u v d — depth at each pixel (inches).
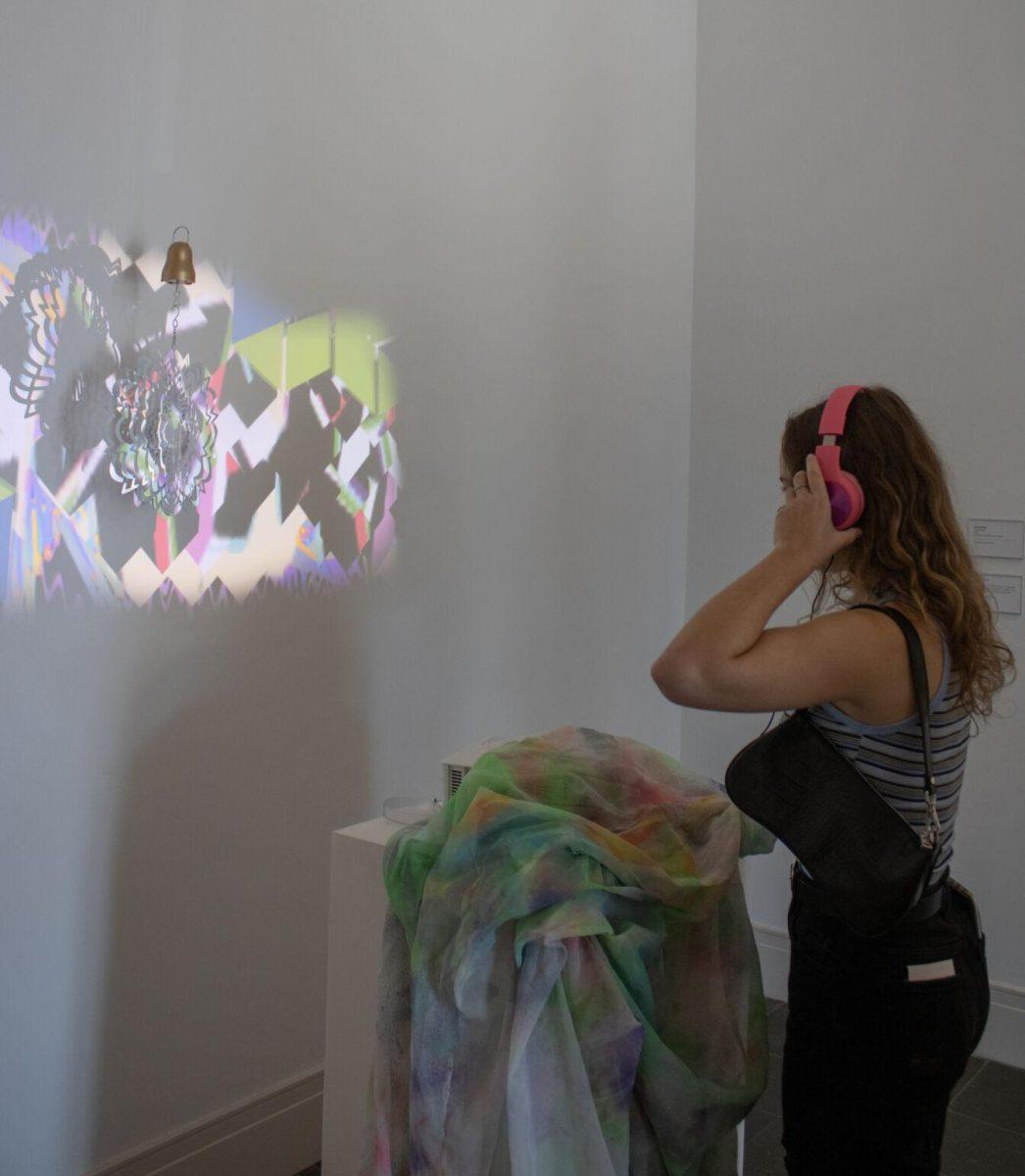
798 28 133.6
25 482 77.4
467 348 113.0
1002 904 120.6
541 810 62.6
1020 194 117.7
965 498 121.8
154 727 86.9
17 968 79.4
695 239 143.0
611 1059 57.0
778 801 53.2
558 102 122.8
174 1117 90.2
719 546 141.8
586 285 127.5
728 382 140.3
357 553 102.6
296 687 97.8
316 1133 100.8
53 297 78.4
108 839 84.4
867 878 51.1
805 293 133.6
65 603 80.4
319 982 101.4
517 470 119.6
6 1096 79.3
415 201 106.5
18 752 78.4
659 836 66.3
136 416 83.8
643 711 138.9
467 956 58.0
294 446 96.4
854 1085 53.0
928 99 124.0
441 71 108.7
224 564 91.3
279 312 94.6
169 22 85.4
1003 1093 113.2
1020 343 117.9
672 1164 60.6
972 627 53.3
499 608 118.3
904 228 125.9
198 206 88.0
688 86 141.5
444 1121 58.2
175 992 89.7
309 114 96.3
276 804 96.8
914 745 51.8
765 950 137.2
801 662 50.5
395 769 107.7
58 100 78.5
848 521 53.6
